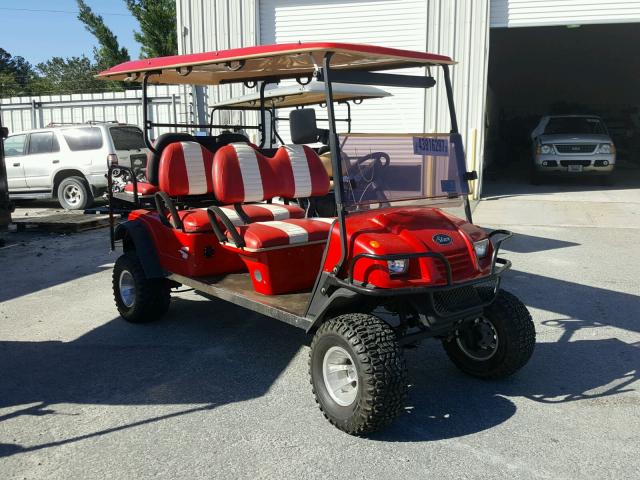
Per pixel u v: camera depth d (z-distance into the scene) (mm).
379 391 3117
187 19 12672
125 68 4668
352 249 3348
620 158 21312
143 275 5082
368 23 12133
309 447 3229
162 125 5184
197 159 5125
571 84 26875
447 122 11664
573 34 17172
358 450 3193
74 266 7441
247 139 5973
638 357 4375
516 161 22516
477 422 3480
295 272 4066
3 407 3746
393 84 3816
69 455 3184
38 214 11578
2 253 8219
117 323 5324
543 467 3020
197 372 4242
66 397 3875
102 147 11547
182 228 4594
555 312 5367
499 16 11438
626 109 25031
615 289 6016
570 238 8305
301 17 12438
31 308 5801
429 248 3369
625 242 8039
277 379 4113
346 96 6656
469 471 2988
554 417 3529
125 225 5145
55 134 11852
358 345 3180
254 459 3119
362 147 3719
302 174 5156
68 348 4730
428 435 3344
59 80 65125
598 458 3096
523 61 23719
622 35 17578
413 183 3924
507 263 3848
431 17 11625
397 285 3227
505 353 3820
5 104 18047
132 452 3205
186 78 5148
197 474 2990
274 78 5406
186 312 5590
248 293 4102
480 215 10008
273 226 4105
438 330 3373
